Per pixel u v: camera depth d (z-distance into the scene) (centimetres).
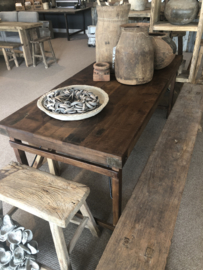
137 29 150
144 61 157
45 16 782
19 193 109
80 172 198
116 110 136
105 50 181
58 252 110
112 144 108
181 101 191
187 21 237
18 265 118
